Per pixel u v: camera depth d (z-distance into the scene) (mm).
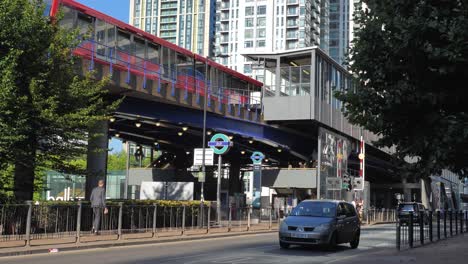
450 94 8141
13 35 19391
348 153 55375
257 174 48281
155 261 14570
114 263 13969
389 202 114812
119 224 20703
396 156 9188
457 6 7594
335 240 18109
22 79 20016
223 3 180000
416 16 7871
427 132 8562
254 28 173000
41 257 15109
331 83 50656
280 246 18750
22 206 17250
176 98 36250
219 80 42938
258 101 48844
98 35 29609
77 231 18719
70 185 67062
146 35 33719
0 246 16031
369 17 8883
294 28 170000
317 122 47156
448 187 90188
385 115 8953
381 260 14375
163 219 25000
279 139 49531
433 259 14477
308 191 56188
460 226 28219
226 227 29266
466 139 7734
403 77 8711
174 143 52875
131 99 35094
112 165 111188
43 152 21109
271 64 48938
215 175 64188
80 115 20844
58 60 20922
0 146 18906
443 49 7516
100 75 29281
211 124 41750
